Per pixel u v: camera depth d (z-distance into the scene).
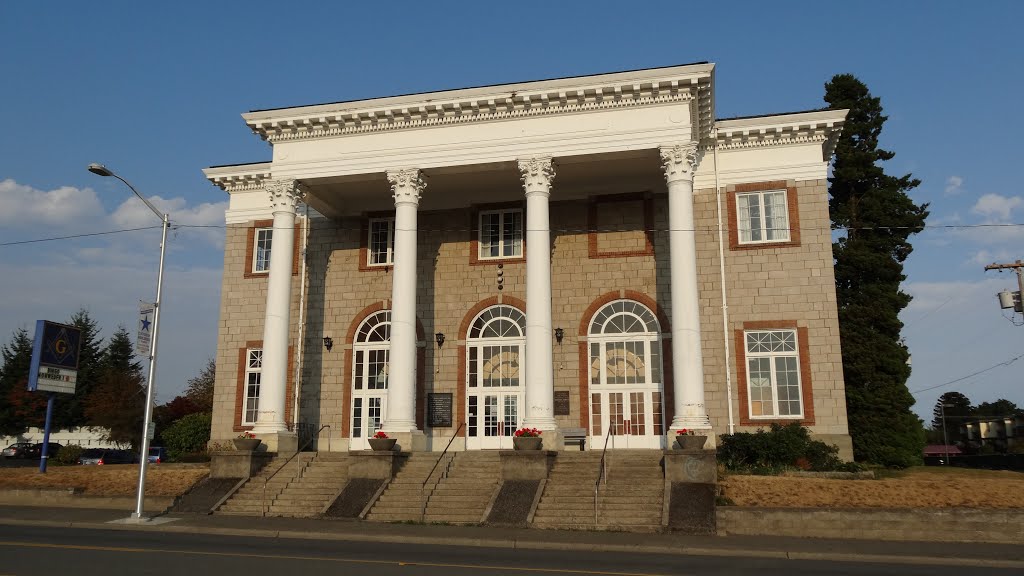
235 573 11.83
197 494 22.80
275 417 25.66
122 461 44.09
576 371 27.95
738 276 27.03
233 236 32.09
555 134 25.67
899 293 33.03
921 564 14.81
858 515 18.38
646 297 28.03
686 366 23.14
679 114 24.86
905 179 36.03
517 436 22.16
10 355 65.25
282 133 27.66
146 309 21.50
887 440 29.05
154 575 11.56
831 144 28.27
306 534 17.89
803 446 23.47
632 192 28.94
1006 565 14.61
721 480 21.22
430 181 28.95
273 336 26.27
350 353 30.12
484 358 29.03
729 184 27.72
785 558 15.40
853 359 30.55
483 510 20.34
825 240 26.55
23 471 27.19
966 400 108.25
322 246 31.42
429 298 29.89
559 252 29.09
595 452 22.86
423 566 12.80
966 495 19.66
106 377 60.00
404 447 24.30
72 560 12.98
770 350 26.44
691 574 12.45
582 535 17.80
